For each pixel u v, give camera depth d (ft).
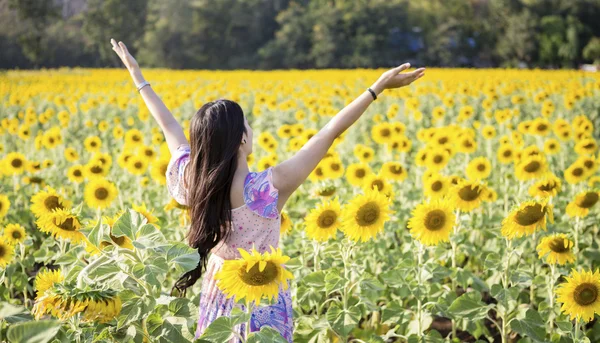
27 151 36.65
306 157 8.93
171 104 51.49
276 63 249.96
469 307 12.42
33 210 12.68
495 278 15.78
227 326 8.23
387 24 247.29
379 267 16.88
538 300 16.67
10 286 15.47
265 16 270.46
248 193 8.71
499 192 24.49
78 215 11.01
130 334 8.66
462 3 261.65
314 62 248.73
